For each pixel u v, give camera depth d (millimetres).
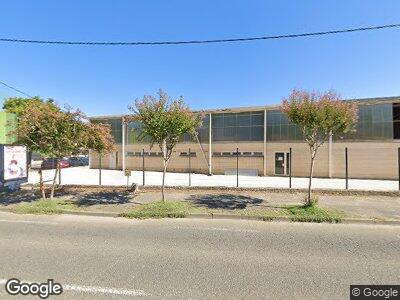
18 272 4719
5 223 8562
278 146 25625
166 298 3865
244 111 26906
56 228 7910
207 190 14258
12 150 14531
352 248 6109
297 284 4312
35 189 14812
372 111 22812
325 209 9773
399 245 6359
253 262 5230
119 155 32875
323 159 24109
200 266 5023
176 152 29688
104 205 10898
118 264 5102
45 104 11273
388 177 22281
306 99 9672
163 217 9383
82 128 11133
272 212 9461
